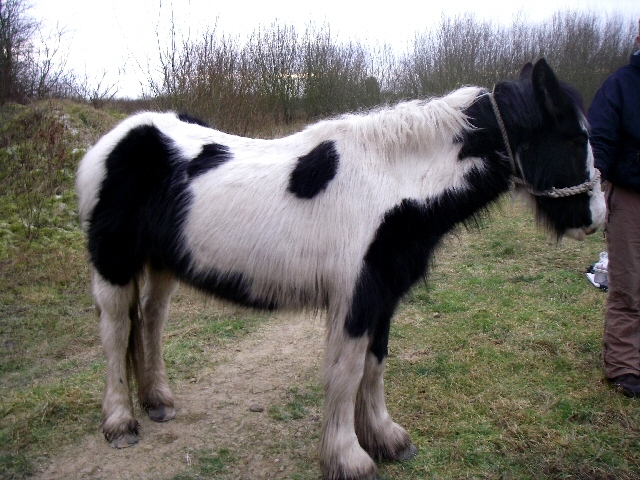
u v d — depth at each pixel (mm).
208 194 2592
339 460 2475
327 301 2506
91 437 2977
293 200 2451
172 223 2666
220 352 4047
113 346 2920
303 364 3844
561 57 17141
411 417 3076
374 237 2328
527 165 2445
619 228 3154
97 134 8930
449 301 4809
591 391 3268
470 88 2561
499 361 3670
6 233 6422
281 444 2910
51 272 5629
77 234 6691
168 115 3072
